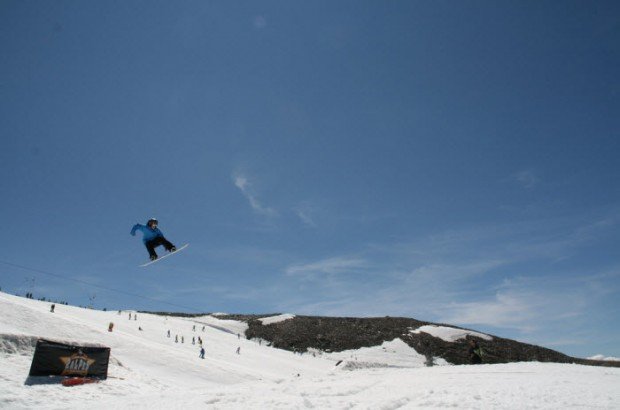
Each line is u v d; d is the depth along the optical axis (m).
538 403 5.80
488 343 97.81
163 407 6.19
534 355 94.19
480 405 5.63
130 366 27.39
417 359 85.56
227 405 6.12
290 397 6.93
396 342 97.31
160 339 51.44
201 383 28.00
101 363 18.69
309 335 101.94
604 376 10.74
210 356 47.59
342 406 5.90
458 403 5.82
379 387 8.66
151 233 10.08
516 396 6.55
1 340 21.27
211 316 125.06
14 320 30.98
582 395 6.62
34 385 15.31
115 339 34.53
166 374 28.36
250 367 46.31
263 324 110.44
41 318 33.44
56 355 17.25
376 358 82.94
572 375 11.23
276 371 48.47
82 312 58.91
